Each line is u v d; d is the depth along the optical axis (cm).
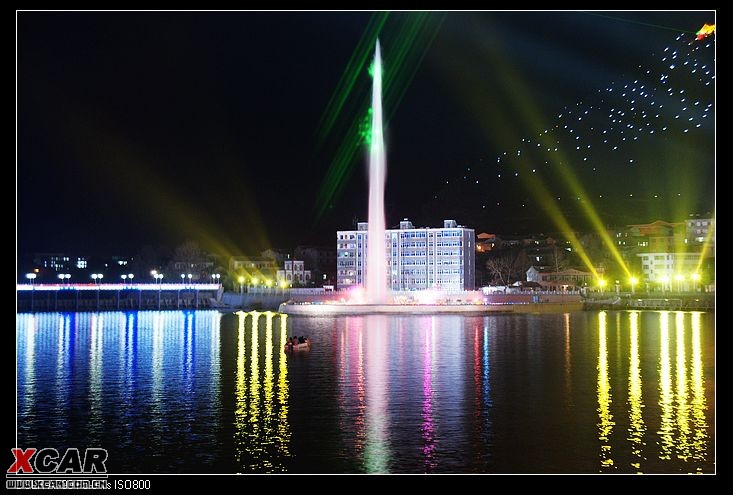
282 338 15912
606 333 16438
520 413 7719
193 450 6525
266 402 8331
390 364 11306
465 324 19538
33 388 9269
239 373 10462
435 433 6981
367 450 6488
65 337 16750
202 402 8331
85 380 9919
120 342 15412
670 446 6531
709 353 12462
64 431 7088
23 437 6906
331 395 8706
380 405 8131
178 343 15025
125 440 6812
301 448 6550
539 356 12181
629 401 8269
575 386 9219
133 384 9556
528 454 6353
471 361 11600
